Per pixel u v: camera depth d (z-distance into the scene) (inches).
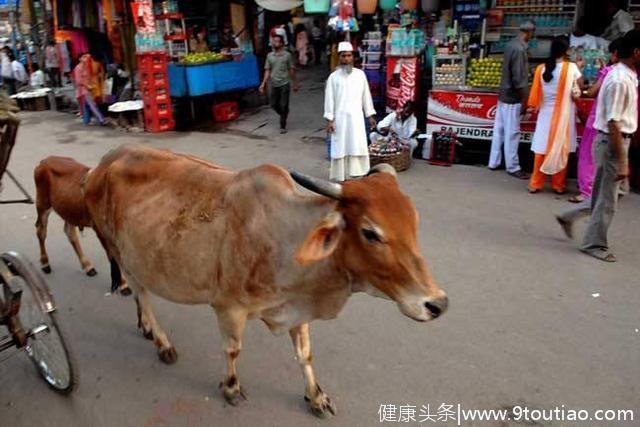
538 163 257.3
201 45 456.4
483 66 303.4
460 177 287.1
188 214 119.6
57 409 133.4
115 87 475.2
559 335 154.6
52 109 525.3
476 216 236.2
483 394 133.6
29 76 618.5
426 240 214.7
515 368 141.9
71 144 390.9
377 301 174.4
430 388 136.3
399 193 95.5
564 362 143.6
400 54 313.9
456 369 142.4
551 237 215.0
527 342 151.9
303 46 658.8
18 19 634.8
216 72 426.0
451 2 329.1
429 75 338.0
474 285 181.6
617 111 178.1
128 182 132.0
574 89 243.4
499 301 172.1
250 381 140.6
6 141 129.2
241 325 121.2
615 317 162.2
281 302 113.3
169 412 131.2
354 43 379.6
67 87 609.9
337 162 282.5
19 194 284.4
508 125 282.0
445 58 310.3
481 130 305.9
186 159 131.4
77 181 169.3
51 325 126.8
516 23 325.4
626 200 248.7
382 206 92.1
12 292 121.4
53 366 135.6
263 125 423.8
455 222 230.5
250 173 114.2
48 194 184.4
